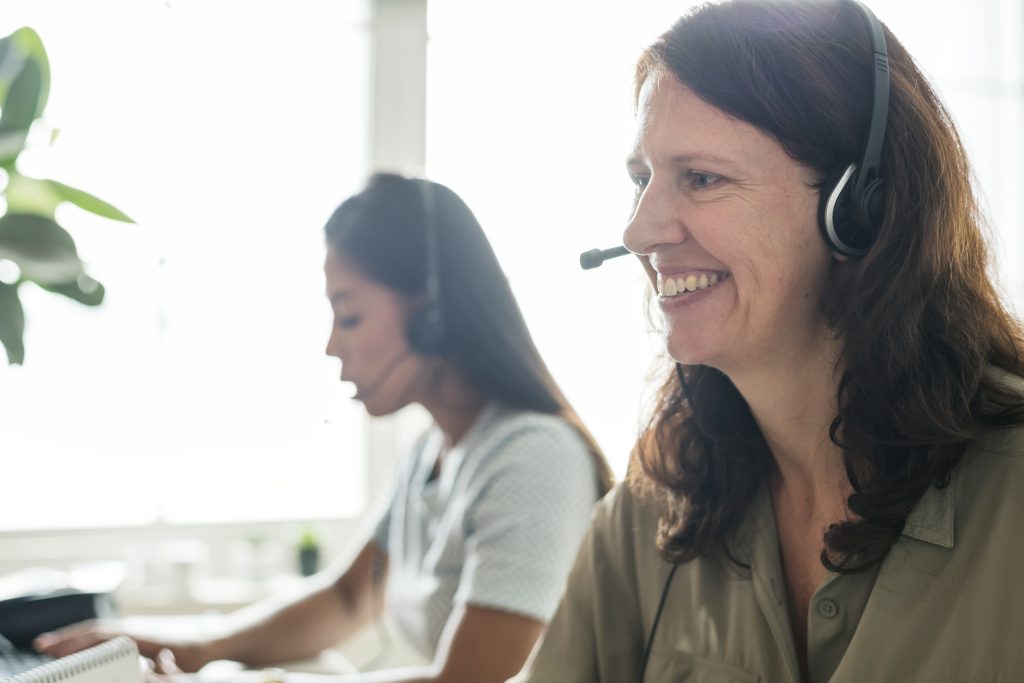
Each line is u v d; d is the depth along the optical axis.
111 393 2.23
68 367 2.19
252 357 2.31
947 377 0.75
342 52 2.36
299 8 2.34
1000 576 0.71
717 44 0.77
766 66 0.75
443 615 1.37
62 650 1.33
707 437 0.91
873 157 0.76
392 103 2.38
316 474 2.39
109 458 2.23
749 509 0.89
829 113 0.75
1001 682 0.69
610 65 2.31
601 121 2.30
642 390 0.99
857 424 0.77
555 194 2.29
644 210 0.79
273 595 2.20
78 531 2.21
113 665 1.01
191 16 2.26
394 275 1.42
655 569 0.94
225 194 2.29
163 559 2.15
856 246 0.77
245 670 1.57
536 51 2.33
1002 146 2.65
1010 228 2.63
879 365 0.75
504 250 2.27
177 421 2.27
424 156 2.37
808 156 0.75
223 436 2.31
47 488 2.19
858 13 0.79
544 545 1.27
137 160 2.21
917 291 0.76
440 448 1.57
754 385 0.82
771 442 0.86
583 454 1.36
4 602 1.40
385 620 2.24
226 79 2.28
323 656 1.69
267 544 2.26
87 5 2.17
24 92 1.33
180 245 2.25
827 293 0.79
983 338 0.77
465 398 1.44
